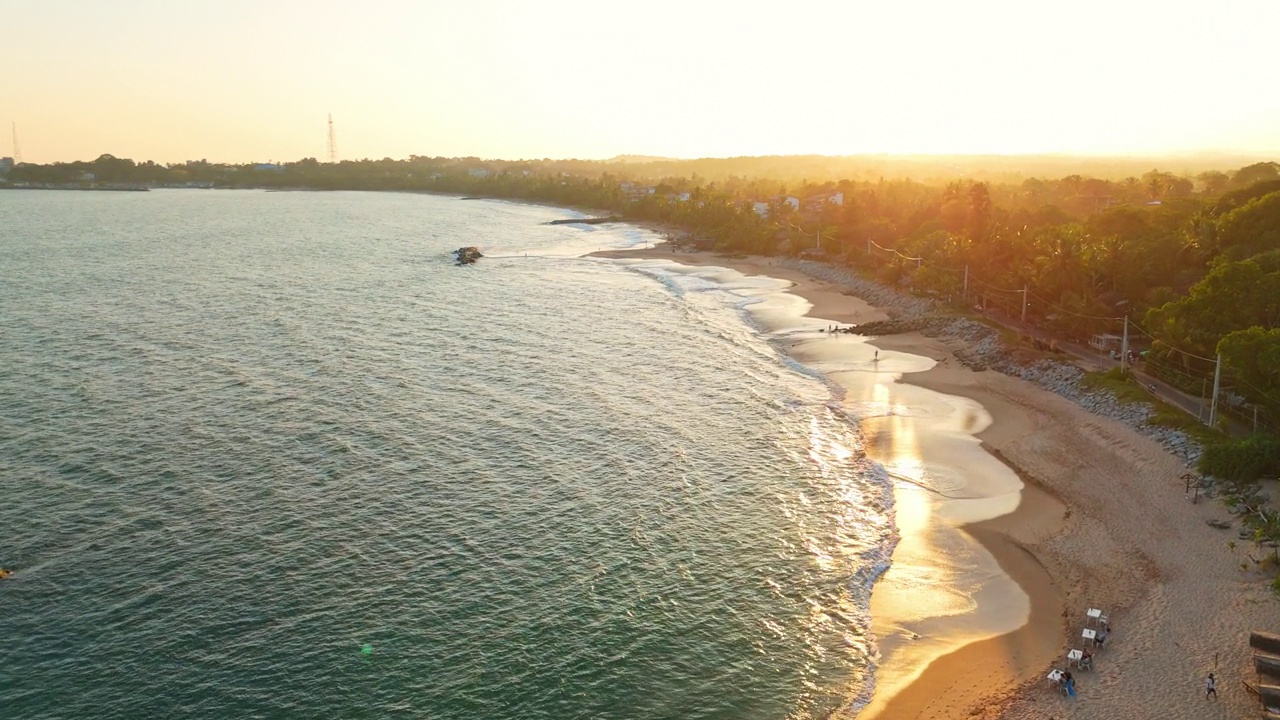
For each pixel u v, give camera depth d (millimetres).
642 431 83125
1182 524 61594
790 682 46500
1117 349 107875
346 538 60812
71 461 72688
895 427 85250
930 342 119562
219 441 77875
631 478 72000
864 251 185875
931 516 65750
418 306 143625
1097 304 115188
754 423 86250
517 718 43500
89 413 84562
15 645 48344
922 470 74375
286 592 54031
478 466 73625
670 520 64688
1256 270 87688
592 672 47031
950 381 100938
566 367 105562
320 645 48875
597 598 54000
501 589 54812
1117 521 63062
